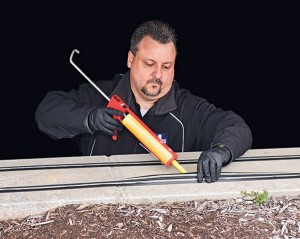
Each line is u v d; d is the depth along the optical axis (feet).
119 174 9.43
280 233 7.97
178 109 12.41
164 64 10.81
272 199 8.93
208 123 11.96
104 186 8.89
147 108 11.92
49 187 8.79
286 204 8.75
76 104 11.08
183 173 9.31
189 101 12.55
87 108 10.62
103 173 9.48
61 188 8.77
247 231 7.98
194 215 8.36
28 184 8.95
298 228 8.09
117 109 9.45
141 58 10.82
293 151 10.87
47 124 11.26
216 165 9.04
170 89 11.76
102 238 7.67
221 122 11.15
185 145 12.53
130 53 11.32
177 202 8.75
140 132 8.97
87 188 8.80
